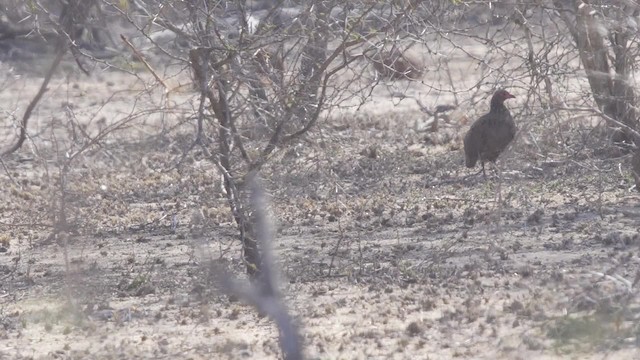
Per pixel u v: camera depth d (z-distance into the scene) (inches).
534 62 1504.7
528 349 1089.4
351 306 1294.3
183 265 1565.0
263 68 1323.8
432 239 1640.0
